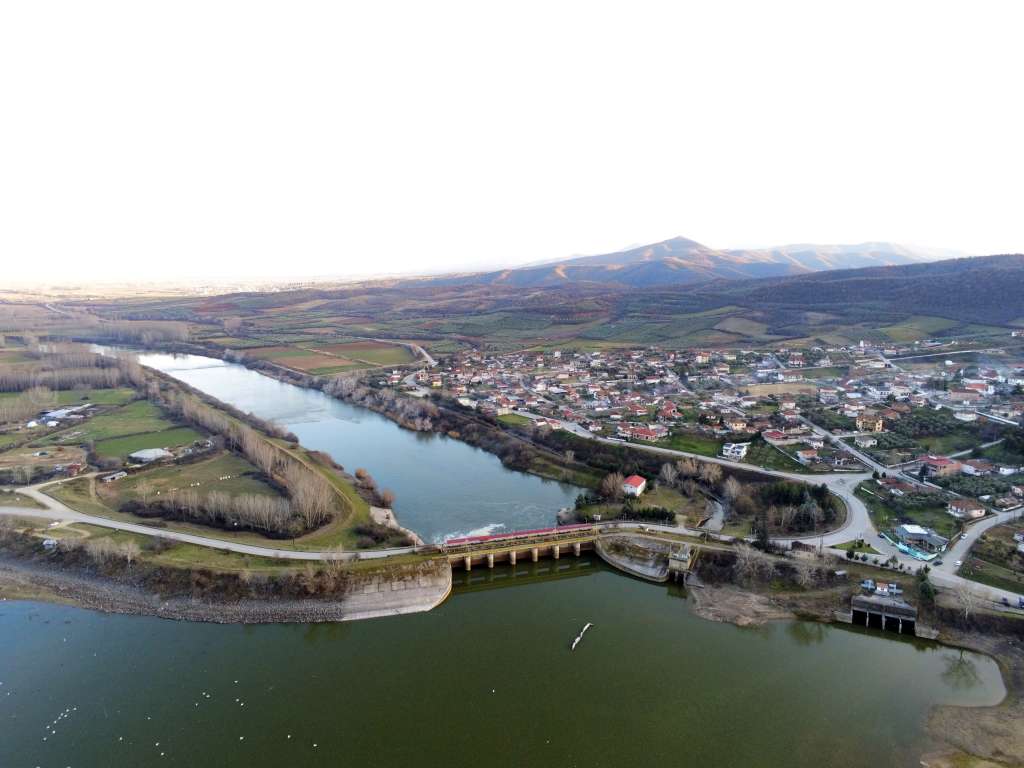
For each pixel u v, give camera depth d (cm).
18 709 9112
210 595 12056
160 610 11781
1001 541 12938
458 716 9162
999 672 10012
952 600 11244
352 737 8700
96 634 11062
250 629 11375
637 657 10688
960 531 13612
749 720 9100
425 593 12588
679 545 14075
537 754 8431
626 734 8838
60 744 8438
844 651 10775
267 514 14738
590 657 10700
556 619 11969
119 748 8381
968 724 8912
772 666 10400
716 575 13088
